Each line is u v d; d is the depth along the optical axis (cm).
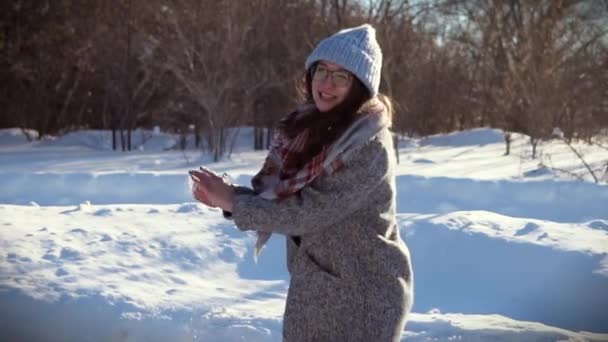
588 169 1098
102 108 2053
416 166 1261
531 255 561
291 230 223
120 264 561
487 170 1192
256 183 242
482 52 2270
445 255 600
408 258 237
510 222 655
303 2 1664
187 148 1742
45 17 2012
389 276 230
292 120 239
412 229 638
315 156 223
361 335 229
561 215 827
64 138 1861
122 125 1728
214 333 443
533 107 1390
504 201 866
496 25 2233
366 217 229
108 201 898
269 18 1644
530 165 1263
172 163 1355
